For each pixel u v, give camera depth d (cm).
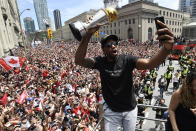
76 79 1555
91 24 153
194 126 206
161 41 147
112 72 195
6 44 3416
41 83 1425
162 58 154
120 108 200
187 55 2606
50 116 844
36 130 668
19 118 782
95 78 1561
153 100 1317
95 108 964
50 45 6594
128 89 199
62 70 1912
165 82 1507
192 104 202
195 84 193
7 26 4038
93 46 4238
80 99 1091
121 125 208
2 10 3597
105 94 206
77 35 158
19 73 1759
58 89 1270
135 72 1647
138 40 6725
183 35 8325
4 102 962
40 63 2347
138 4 6481
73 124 737
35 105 932
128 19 7100
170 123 225
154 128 805
